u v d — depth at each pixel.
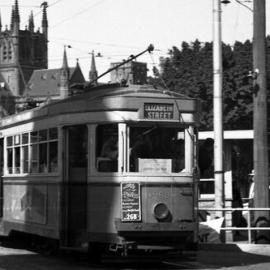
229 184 21.72
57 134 14.38
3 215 17.80
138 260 13.69
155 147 13.42
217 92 19.34
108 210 13.24
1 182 18.14
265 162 18.03
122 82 14.75
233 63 50.91
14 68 169.12
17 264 13.73
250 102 50.62
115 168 13.27
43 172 15.08
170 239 13.25
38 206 15.31
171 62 54.16
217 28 19.56
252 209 17.50
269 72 47.88
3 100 151.88
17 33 169.88
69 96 15.60
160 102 13.50
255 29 18.22
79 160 13.88
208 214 20.03
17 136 16.91
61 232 14.06
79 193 13.84
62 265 13.61
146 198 13.18
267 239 17.70
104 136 13.48
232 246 17.27
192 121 13.73
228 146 22.42
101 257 13.91
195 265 14.06
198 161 14.12
